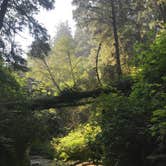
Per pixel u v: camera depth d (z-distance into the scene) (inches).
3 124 573.3
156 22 1224.8
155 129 357.1
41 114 699.4
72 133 1036.5
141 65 445.4
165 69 413.7
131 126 404.5
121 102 431.5
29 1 1064.8
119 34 1359.5
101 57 1422.2
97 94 668.7
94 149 489.1
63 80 1793.8
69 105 705.0
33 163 855.7
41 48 1115.9
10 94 689.0
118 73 1189.1
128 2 1354.6
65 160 915.4
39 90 788.6
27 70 1056.8
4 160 581.0
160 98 400.5
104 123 431.5
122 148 417.7
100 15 1382.9
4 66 850.8
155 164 369.1
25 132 608.1
